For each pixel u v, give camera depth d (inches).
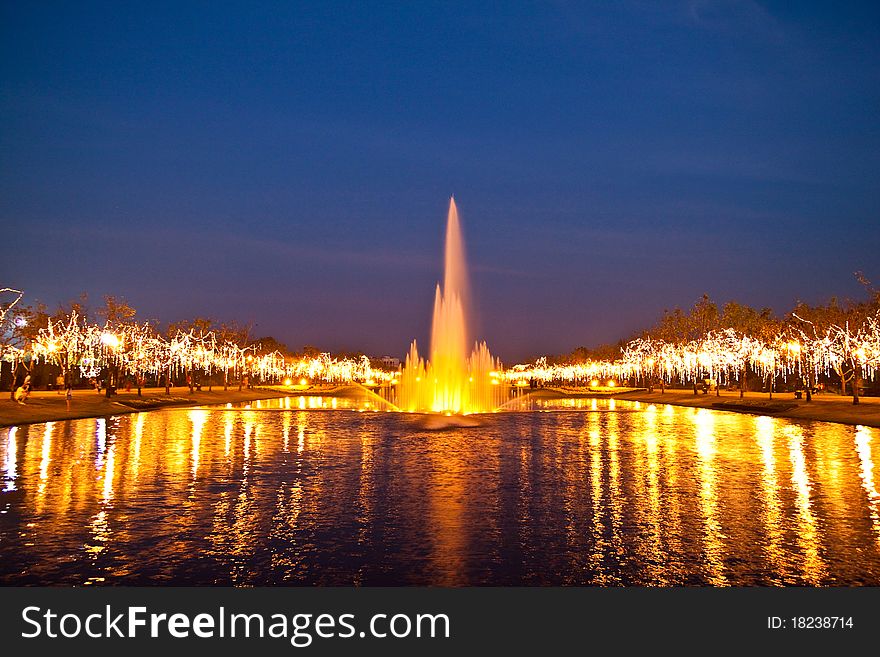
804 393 3100.4
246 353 4670.3
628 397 3791.8
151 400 2682.1
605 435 1515.7
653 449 1226.0
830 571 486.3
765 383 3511.3
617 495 775.1
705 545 553.6
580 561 512.7
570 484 852.6
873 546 547.8
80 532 600.4
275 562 514.6
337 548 550.9
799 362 2696.9
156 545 559.5
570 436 1494.8
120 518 655.1
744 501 732.0
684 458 1090.1
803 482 850.1
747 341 3452.3
